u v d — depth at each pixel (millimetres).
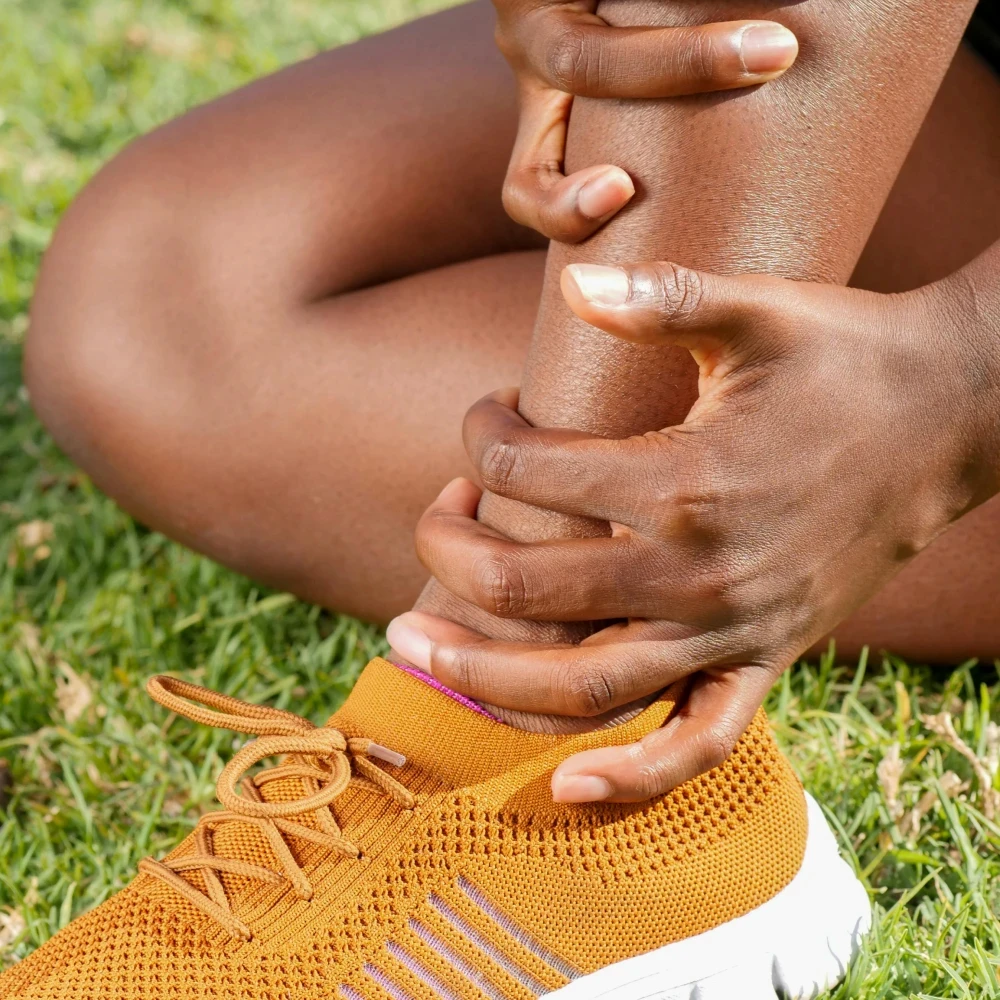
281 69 1104
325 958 863
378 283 1028
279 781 897
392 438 991
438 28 1085
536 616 854
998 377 849
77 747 1008
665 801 885
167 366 1016
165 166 1051
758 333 831
